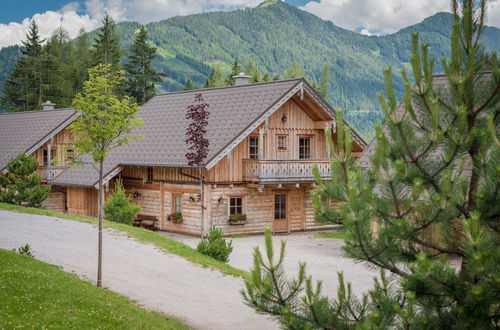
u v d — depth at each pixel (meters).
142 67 67.38
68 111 38.50
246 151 30.34
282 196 31.75
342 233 8.20
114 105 15.73
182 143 31.19
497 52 7.71
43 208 30.36
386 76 7.80
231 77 82.38
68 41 85.56
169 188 30.95
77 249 19.88
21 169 29.69
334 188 8.18
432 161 7.93
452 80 7.71
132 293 15.36
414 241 7.98
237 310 14.54
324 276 19.52
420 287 7.90
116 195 27.09
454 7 7.73
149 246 21.28
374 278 8.86
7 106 67.44
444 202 7.54
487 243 6.92
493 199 7.44
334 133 32.81
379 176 7.91
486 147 7.47
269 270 8.01
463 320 7.60
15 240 20.41
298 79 30.61
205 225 29.08
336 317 8.13
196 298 15.42
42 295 11.80
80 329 10.42
